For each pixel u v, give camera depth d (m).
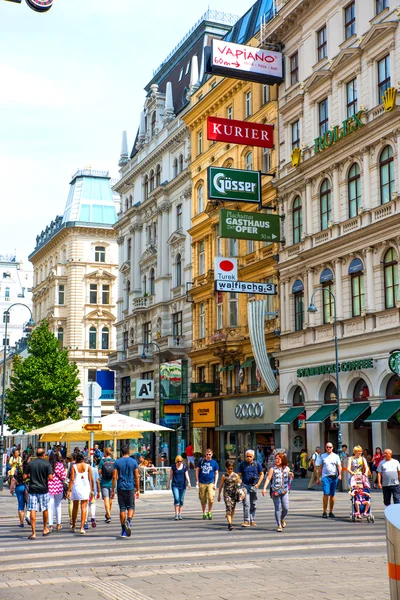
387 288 39.62
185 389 63.84
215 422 57.59
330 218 44.50
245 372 54.78
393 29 39.00
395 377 38.72
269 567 14.54
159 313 69.19
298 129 48.69
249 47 49.28
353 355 41.62
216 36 69.12
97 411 31.06
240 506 31.39
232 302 56.38
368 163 40.94
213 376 59.88
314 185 46.22
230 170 48.69
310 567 14.47
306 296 46.47
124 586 12.88
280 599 11.45
